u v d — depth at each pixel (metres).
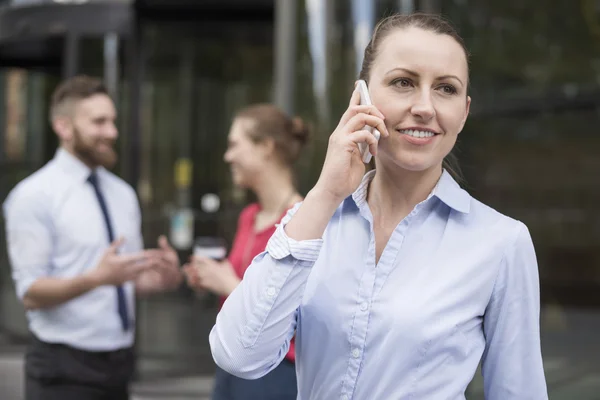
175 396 6.82
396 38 1.83
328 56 5.41
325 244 1.92
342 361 1.84
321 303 1.87
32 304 3.53
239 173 3.34
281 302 1.80
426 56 1.79
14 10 7.45
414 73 1.80
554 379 5.99
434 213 1.88
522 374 1.85
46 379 3.55
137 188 7.27
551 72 6.56
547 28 6.52
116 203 3.90
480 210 1.89
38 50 8.05
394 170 1.90
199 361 7.50
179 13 7.22
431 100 1.81
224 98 7.44
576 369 6.21
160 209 7.39
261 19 7.27
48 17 7.26
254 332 1.80
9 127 8.59
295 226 1.80
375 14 5.34
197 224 7.47
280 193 3.29
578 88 6.63
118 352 3.67
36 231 3.58
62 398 3.55
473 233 1.85
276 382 2.92
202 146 7.48
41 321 3.57
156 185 7.37
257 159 3.29
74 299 3.54
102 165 3.79
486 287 1.82
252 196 7.52
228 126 7.45
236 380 3.01
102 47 7.21
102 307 3.61
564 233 12.40
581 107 6.77
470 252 1.83
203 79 7.42
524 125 8.20
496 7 6.20
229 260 3.34
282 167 3.32
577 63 6.60
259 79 7.38
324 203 1.80
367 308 1.83
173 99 7.41
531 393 1.86
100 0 7.17
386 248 1.86
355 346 1.83
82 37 7.20
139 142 7.31
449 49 1.82
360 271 1.86
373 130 1.81
